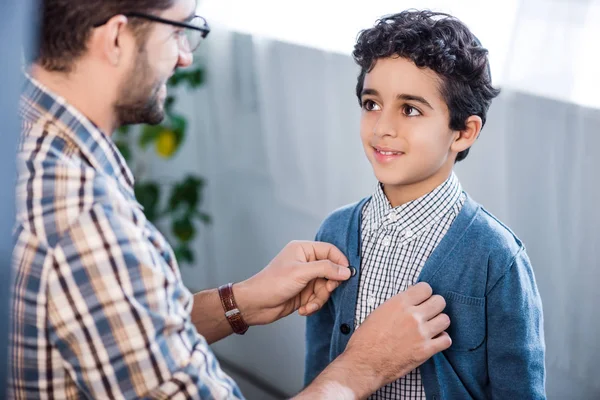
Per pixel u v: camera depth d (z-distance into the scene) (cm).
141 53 87
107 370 82
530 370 106
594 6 134
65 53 84
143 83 89
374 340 100
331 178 192
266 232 221
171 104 223
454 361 107
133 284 81
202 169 243
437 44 97
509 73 144
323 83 188
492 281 103
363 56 104
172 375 84
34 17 80
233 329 117
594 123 137
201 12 223
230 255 238
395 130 101
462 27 103
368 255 112
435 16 105
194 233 231
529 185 146
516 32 141
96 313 81
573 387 146
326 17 185
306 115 196
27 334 82
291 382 211
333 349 115
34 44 82
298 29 193
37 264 80
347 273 111
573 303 144
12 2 62
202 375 86
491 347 106
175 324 84
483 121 106
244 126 222
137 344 81
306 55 191
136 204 90
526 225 148
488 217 108
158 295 83
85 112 88
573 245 142
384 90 101
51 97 84
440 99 100
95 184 82
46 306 80
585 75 137
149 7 84
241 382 221
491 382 108
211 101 231
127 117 93
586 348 144
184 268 259
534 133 143
